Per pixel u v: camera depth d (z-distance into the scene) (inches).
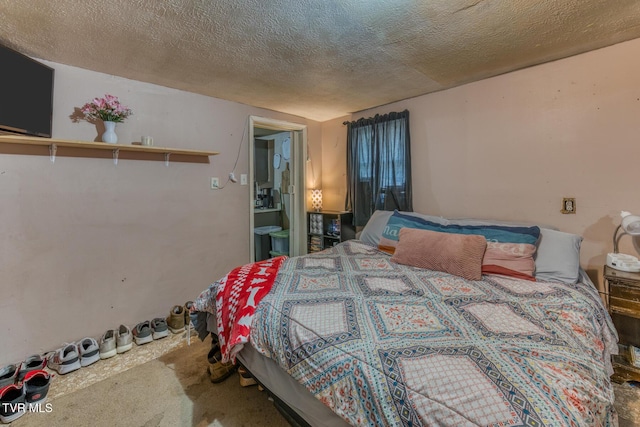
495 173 93.4
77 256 81.4
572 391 30.6
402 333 42.3
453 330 42.9
